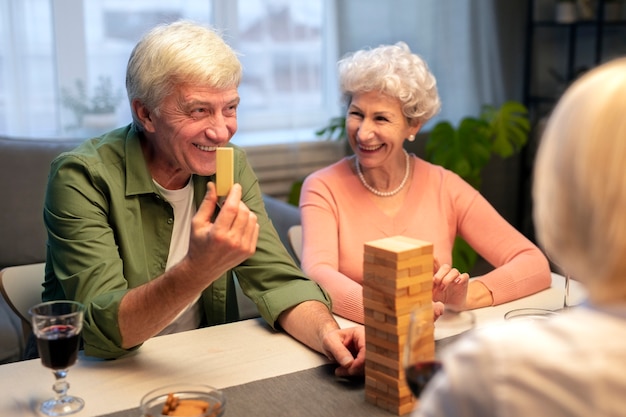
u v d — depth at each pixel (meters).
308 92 3.82
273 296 1.53
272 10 3.66
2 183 2.72
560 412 0.68
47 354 1.13
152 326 1.32
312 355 1.39
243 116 3.69
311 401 1.20
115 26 3.33
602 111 0.68
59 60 3.24
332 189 1.99
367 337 1.18
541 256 1.85
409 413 1.15
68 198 1.48
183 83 1.47
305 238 1.93
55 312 1.19
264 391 1.23
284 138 3.76
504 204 4.41
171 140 1.52
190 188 1.68
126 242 1.56
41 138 2.90
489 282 1.72
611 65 0.73
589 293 0.72
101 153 1.58
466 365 0.72
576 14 4.14
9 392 1.23
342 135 3.64
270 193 3.75
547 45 4.46
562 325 0.71
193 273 1.26
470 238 1.99
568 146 0.70
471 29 4.13
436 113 1.99
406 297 1.12
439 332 1.13
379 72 1.87
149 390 1.24
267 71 3.70
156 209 1.62
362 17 3.82
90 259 1.44
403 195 2.00
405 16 3.93
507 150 3.63
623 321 0.70
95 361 1.36
